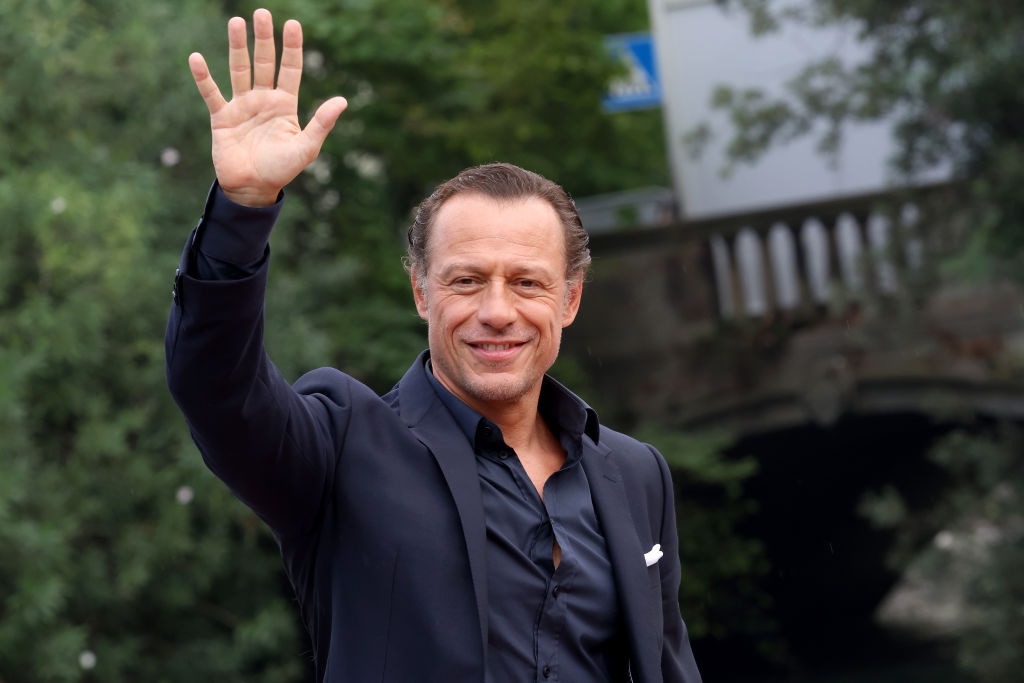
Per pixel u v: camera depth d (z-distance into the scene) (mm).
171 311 3777
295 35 3863
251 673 20922
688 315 29188
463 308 4270
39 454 17078
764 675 36375
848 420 30891
